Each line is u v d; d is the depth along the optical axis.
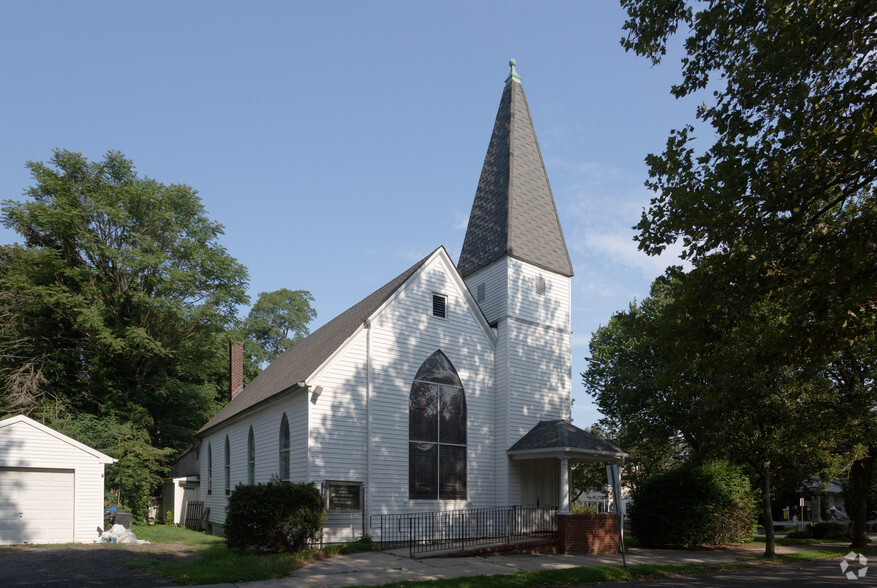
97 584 14.30
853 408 24.55
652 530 26.98
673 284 15.08
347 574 16.16
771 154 12.84
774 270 13.14
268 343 59.94
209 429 32.31
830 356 14.52
